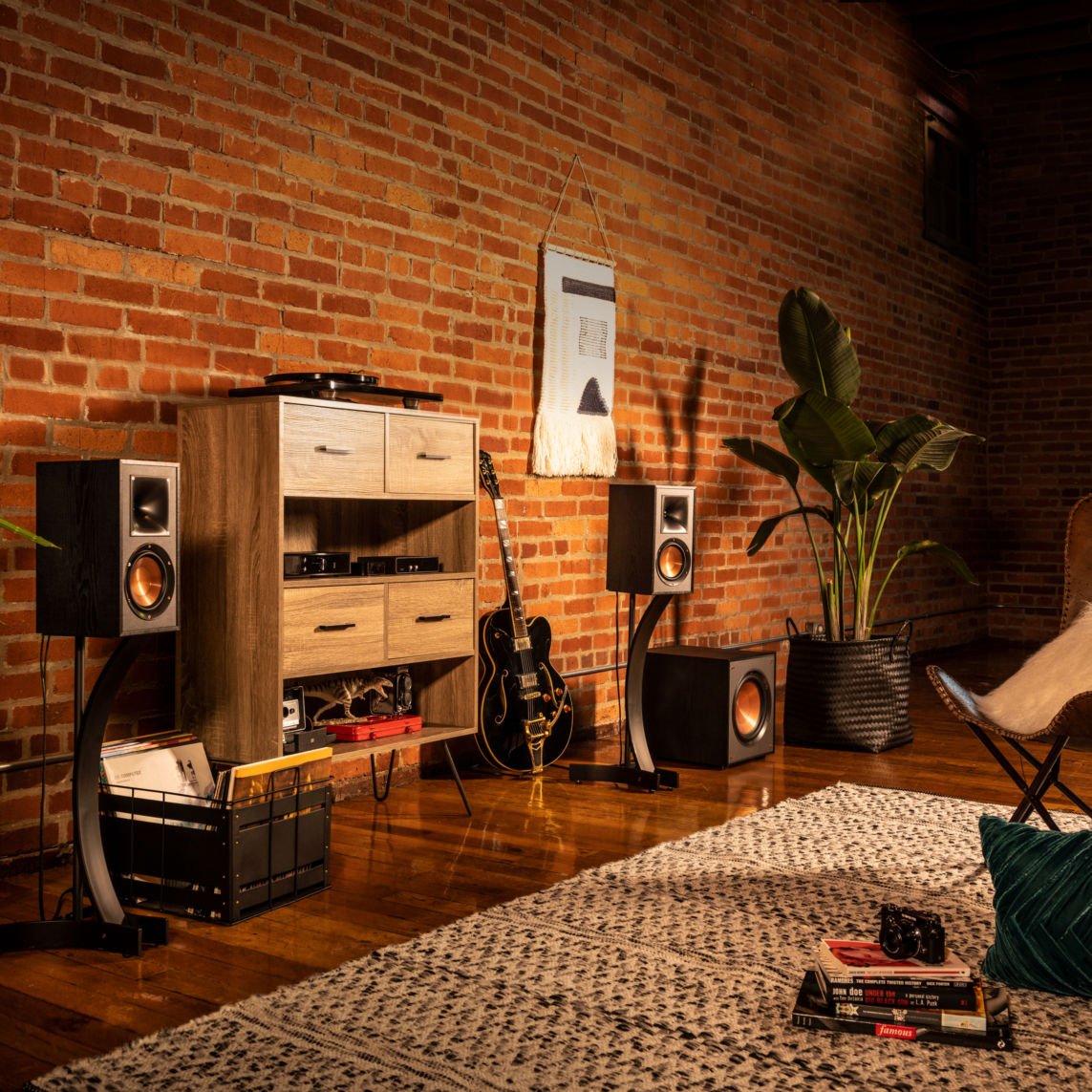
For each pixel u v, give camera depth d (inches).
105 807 110.3
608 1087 74.4
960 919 107.5
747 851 129.5
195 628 125.4
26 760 120.9
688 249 221.3
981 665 296.2
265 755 121.3
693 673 179.2
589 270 195.9
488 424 177.8
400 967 94.2
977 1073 77.1
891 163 291.1
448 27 169.6
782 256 249.0
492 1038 81.4
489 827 140.6
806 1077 76.2
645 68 209.3
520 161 182.9
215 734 124.6
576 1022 84.1
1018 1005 88.8
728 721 176.7
